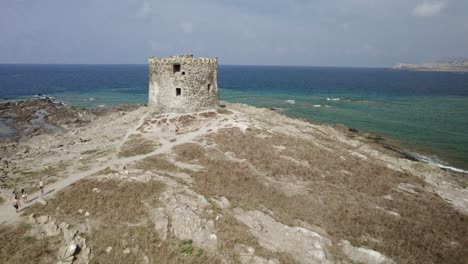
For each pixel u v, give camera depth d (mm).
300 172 30984
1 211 22422
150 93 51375
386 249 20312
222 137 39312
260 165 32000
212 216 21188
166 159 33375
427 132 66062
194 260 17016
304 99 112562
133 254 17672
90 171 30344
